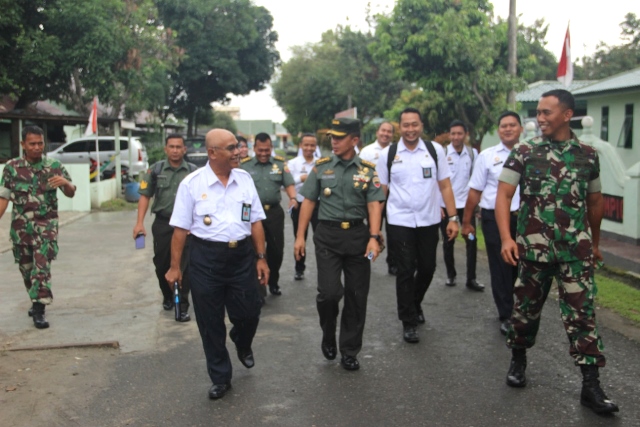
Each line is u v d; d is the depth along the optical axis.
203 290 4.68
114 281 8.86
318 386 4.98
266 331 6.50
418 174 6.05
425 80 15.88
